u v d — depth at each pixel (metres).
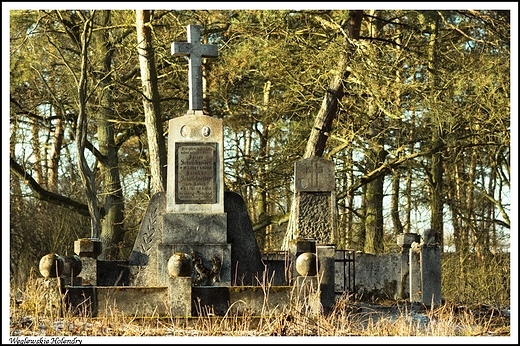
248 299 15.98
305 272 16.08
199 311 15.83
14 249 27.95
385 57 26.39
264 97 31.58
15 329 14.92
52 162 33.72
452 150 28.58
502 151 31.73
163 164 25.83
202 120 19.20
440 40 28.53
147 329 14.99
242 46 27.59
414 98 27.41
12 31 27.92
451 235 33.03
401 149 27.73
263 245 33.44
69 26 29.12
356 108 28.05
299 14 26.48
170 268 15.84
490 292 26.98
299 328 15.05
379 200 30.94
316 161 20.34
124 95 30.66
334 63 25.67
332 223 20.23
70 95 28.19
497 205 30.92
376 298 22.08
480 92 26.09
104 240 30.62
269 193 32.44
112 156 31.34
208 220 19.06
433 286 20.25
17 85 28.94
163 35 28.36
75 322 15.47
